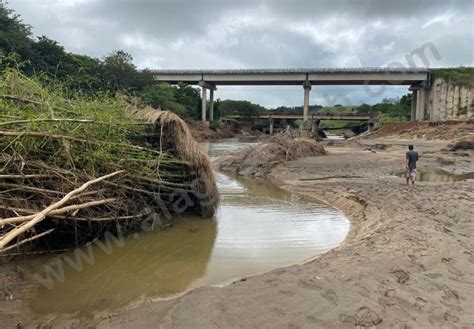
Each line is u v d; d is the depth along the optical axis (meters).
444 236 7.21
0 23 35.06
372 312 4.23
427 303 4.51
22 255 6.29
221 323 4.07
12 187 6.10
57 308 4.82
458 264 5.81
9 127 6.21
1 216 5.86
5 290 5.16
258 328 3.96
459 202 10.42
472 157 27.03
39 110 6.89
